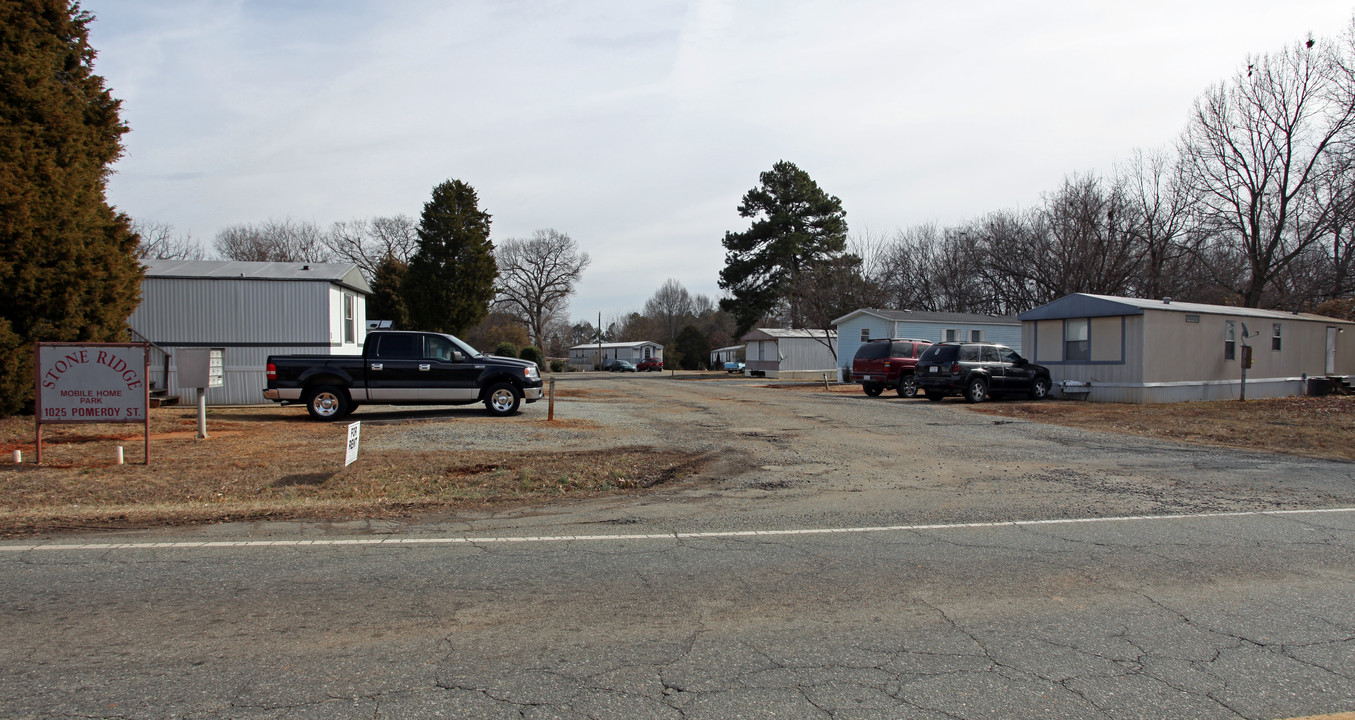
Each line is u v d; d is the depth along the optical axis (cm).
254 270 2216
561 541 657
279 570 561
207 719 332
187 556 599
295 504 819
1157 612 481
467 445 1255
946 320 3703
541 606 486
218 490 905
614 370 7050
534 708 345
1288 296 3603
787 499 870
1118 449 1302
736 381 3981
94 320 1583
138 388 1045
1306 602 502
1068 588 530
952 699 357
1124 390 2233
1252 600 505
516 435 1373
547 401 2205
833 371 4659
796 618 467
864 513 788
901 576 557
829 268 4559
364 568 568
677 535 682
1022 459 1188
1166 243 3816
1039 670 392
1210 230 3653
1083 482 984
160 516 748
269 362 1590
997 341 3888
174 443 1230
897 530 707
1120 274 3897
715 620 462
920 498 876
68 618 458
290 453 1139
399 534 681
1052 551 630
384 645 419
